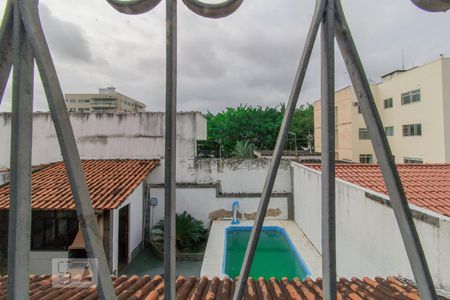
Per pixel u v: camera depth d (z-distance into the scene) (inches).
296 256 426.0
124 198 371.6
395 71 1130.0
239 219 581.0
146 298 158.4
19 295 45.6
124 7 52.0
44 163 580.1
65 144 45.9
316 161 697.6
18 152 46.5
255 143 1393.9
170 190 48.8
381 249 236.2
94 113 590.9
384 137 48.3
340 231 327.0
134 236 447.8
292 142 1621.6
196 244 483.2
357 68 48.8
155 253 463.8
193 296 167.9
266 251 485.4
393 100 1091.9
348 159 1180.5
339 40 50.5
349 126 1174.3
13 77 46.4
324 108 49.3
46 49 47.4
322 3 48.7
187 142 596.4
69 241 371.9
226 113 1489.9
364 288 179.2
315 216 442.0
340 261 327.0
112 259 348.8
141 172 488.4
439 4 50.3
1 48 47.7
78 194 45.9
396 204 48.3
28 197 48.0
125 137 587.8
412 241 47.1
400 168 381.7
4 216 365.4
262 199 49.8
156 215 531.8
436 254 171.9
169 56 49.4
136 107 3218.5
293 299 163.9
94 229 47.8
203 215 578.6
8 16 47.3
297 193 557.0
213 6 50.9
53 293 165.6
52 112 45.6
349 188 301.7
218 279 203.0
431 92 910.4
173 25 49.8
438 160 884.6
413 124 989.2
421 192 263.9
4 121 570.3
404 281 188.4
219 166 599.8
